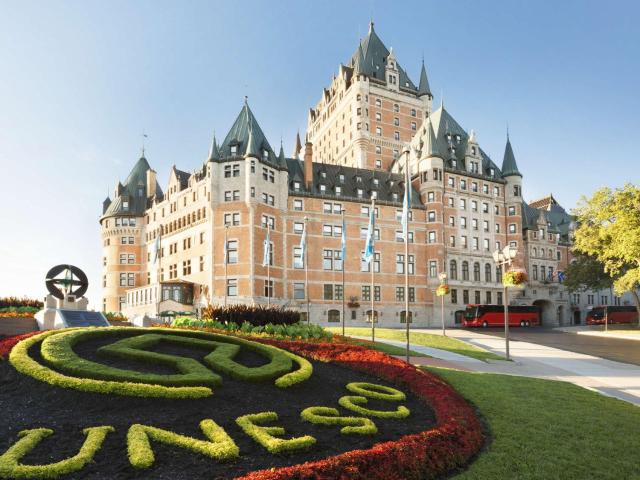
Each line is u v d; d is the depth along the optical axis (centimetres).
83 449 896
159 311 5988
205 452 914
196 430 1044
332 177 7181
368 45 9825
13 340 1617
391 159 9262
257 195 6066
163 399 1194
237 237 5962
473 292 7519
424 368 1973
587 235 5656
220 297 5866
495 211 8000
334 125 10306
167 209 7431
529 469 955
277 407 1244
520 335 4675
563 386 1775
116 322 3569
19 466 804
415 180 7700
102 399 1170
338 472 815
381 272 6912
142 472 838
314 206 6700
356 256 6819
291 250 6469
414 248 7212
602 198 5444
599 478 932
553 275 8419
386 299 6875
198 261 6366
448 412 1234
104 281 8225
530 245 8619
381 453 897
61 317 2575
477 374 1942
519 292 8106
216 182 6141
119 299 8012
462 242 7488
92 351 1569
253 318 2789
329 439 1047
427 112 9775
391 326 6825
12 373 1338
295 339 2577
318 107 11444
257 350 1788
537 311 6819
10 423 1041
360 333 3941
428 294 7175
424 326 7038
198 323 2648
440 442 1005
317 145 11362
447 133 8144
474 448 1055
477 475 922
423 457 926
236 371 1421
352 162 9244
